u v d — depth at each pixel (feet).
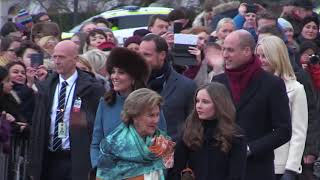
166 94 58.29
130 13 129.80
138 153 51.39
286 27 78.79
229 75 56.13
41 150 61.36
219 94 51.93
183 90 58.34
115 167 51.75
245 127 55.42
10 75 66.80
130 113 51.49
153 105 51.34
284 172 60.34
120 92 54.75
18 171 66.90
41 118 61.67
